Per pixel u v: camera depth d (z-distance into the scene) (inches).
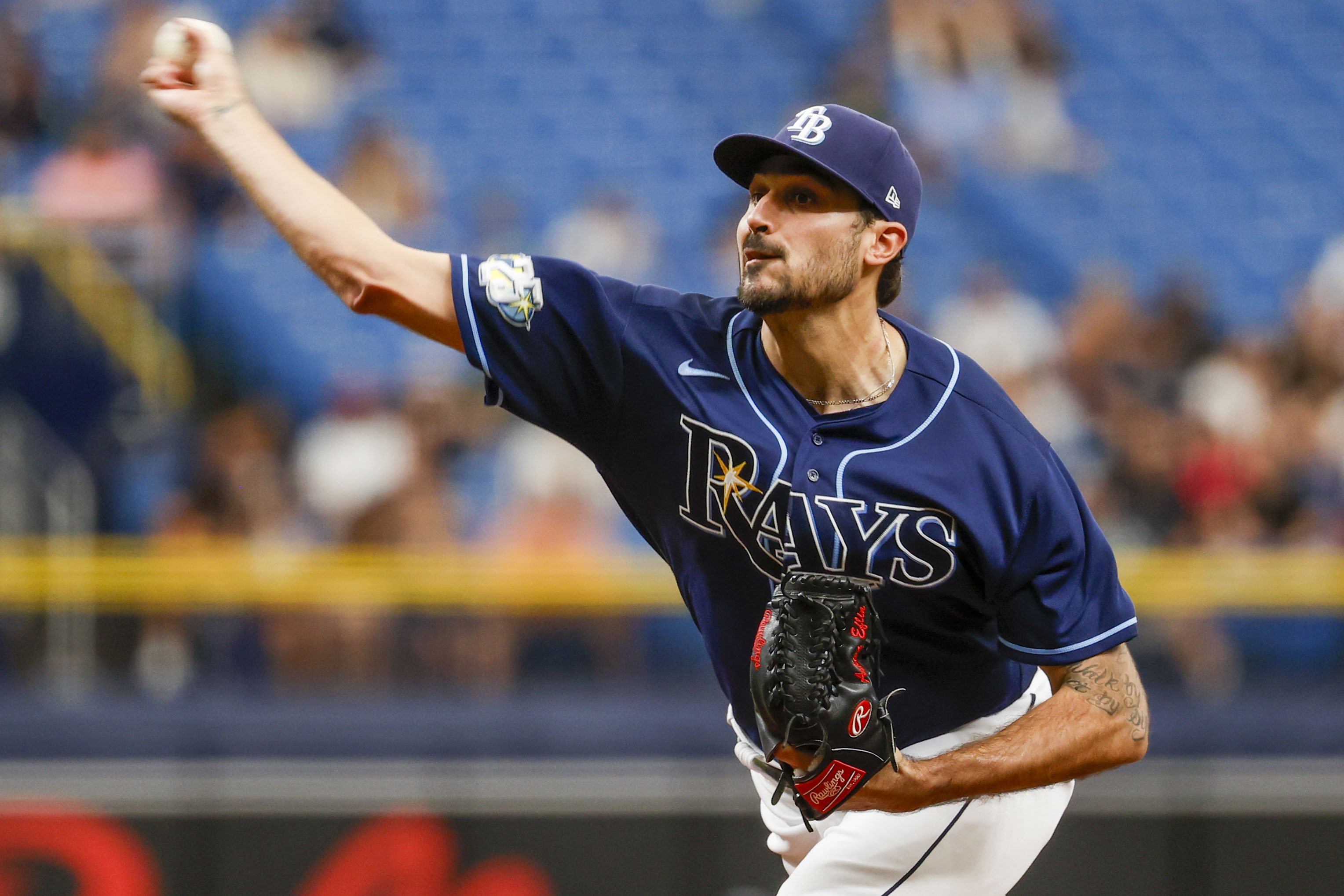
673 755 727.1
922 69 1486.2
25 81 1248.8
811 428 363.3
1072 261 1449.3
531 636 859.4
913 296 1352.1
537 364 365.4
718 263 1349.7
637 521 408.8
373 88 1424.7
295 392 1217.4
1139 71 1587.1
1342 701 775.7
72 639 822.5
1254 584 816.9
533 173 1464.1
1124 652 374.9
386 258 350.3
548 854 720.3
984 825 405.1
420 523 987.9
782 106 1545.3
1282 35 1633.9
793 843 438.9
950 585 368.5
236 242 1232.2
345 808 715.4
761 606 386.9
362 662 838.5
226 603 818.2
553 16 1567.4
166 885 706.2
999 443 363.3
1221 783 722.2
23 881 700.7
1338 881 716.7
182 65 347.3
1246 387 1105.4
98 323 1032.2
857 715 332.2
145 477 998.4
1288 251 1478.8
